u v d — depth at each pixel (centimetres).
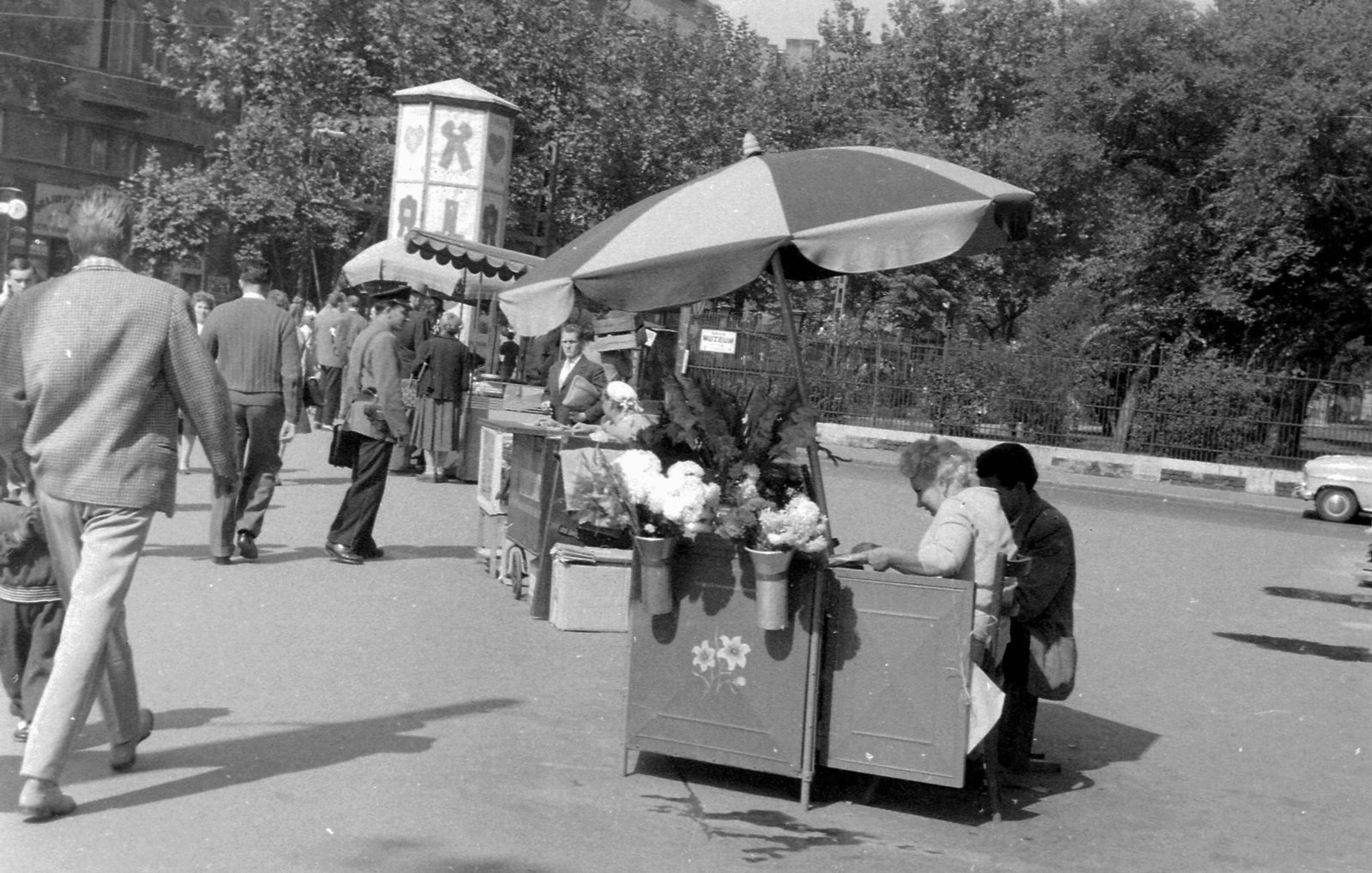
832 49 5091
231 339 1052
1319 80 2878
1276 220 2991
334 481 1652
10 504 575
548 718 695
